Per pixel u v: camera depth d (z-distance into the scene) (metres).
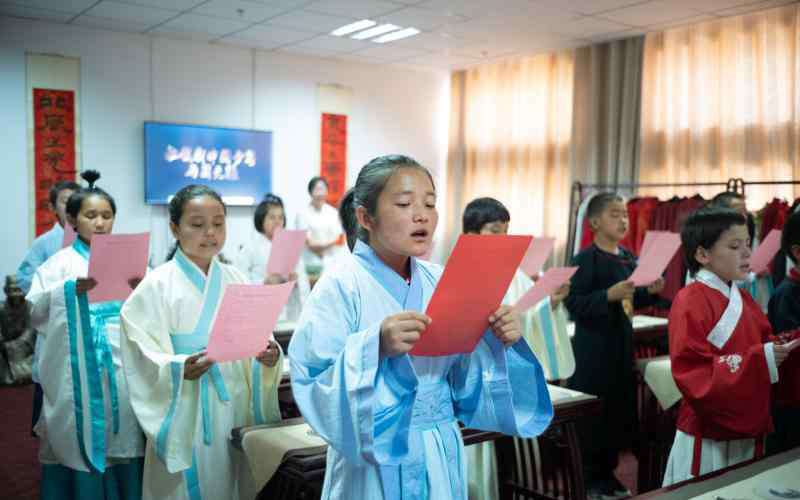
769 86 5.20
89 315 2.20
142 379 1.88
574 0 5.03
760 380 1.83
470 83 7.99
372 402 1.04
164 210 6.52
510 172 7.55
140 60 6.32
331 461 1.25
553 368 2.82
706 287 1.98
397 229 1.16
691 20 5.52
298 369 1.16
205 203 1.97
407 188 1.16
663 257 2.84
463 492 1.25
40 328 2.36
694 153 5.70
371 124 7.80
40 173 5.91
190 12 5.56
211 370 1.94
